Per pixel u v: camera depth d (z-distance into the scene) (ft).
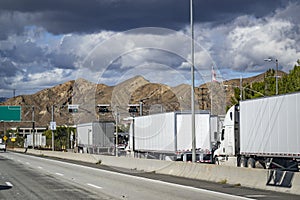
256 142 126.52
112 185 88.84
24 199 67.00
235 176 88.53
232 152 144.56
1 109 320.29
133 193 73.97
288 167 125.59
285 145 113.70
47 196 70.49
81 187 84.84
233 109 146.10
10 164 177.68
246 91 295.48
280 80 272.72
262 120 123.54
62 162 194.59
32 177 111.04
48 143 428.15
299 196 67.92
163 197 68.18
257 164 132.46
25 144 525.34
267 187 77.71
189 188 81.66
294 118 110.32
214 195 70.13
